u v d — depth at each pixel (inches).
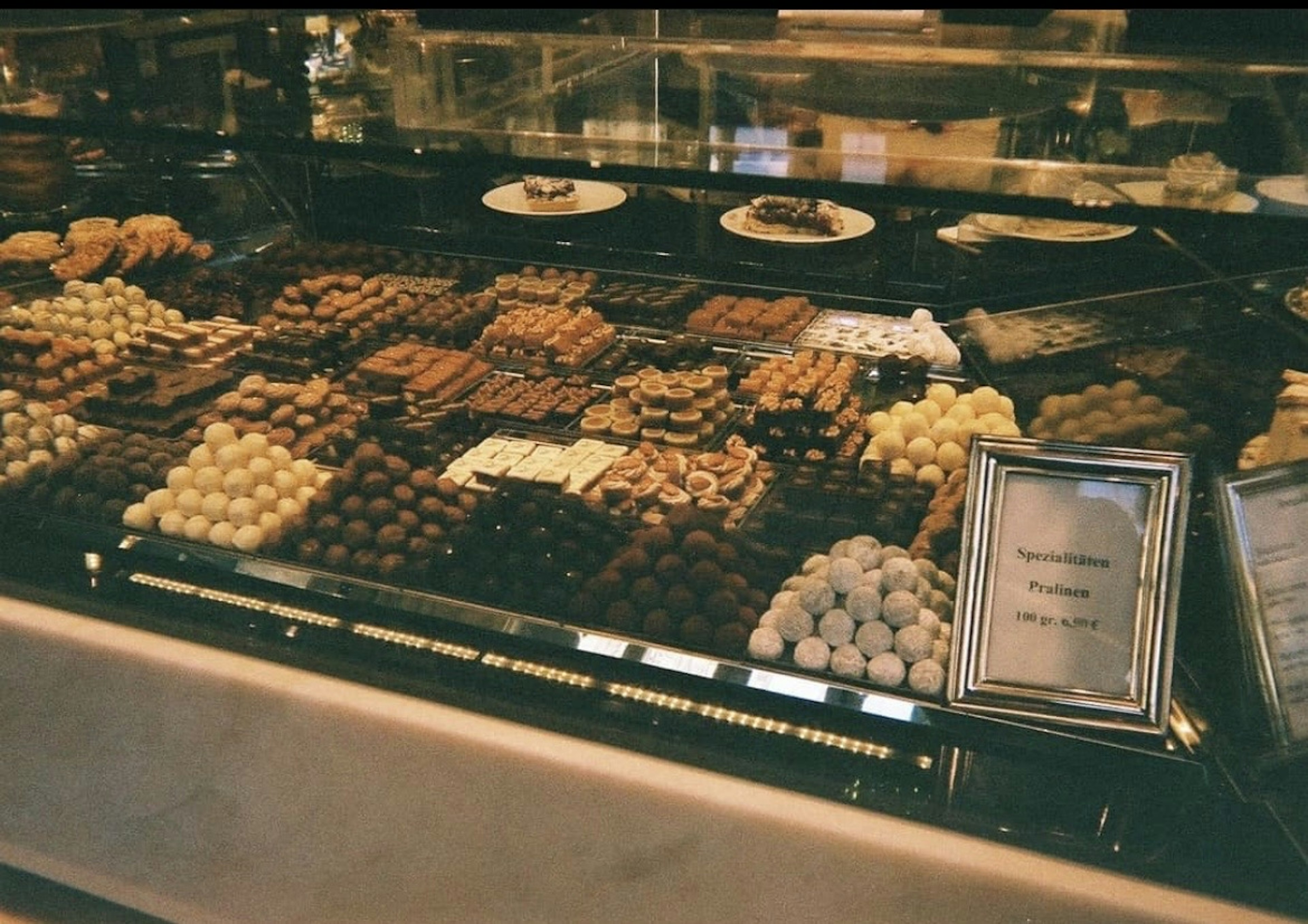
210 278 106.8
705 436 84.7
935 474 78.3
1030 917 60.4
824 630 68.1
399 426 87.5
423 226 107.4
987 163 57.7
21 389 93.3
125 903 88.9
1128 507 61.3
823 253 96.9
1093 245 81.4
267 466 83.7
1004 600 63.4
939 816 62.3
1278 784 61.3
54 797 86.0
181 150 102.9
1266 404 69.0
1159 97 57.9
